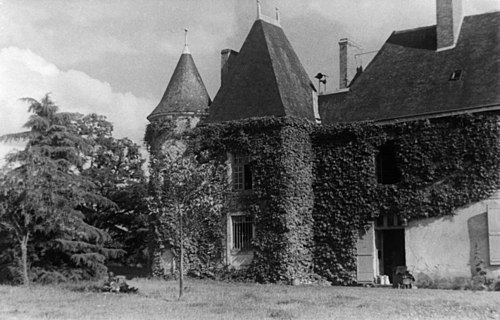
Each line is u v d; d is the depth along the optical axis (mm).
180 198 20844
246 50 30359
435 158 25500
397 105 27172
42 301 19750
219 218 28234
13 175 25703
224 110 29234
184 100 31344
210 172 22000
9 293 22266
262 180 27391
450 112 25406
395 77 28516
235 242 28094
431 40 29078
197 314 16562
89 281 27312
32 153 26031
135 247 39344
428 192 25484
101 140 37906
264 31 30516
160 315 16422
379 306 17969
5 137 26859
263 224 27109
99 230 28562
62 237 27281
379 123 27062
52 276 26562
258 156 27594
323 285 26656
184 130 30516
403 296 20953
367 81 29391
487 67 26172
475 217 24516
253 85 29094
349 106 28875
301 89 29781
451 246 24859
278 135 27297
